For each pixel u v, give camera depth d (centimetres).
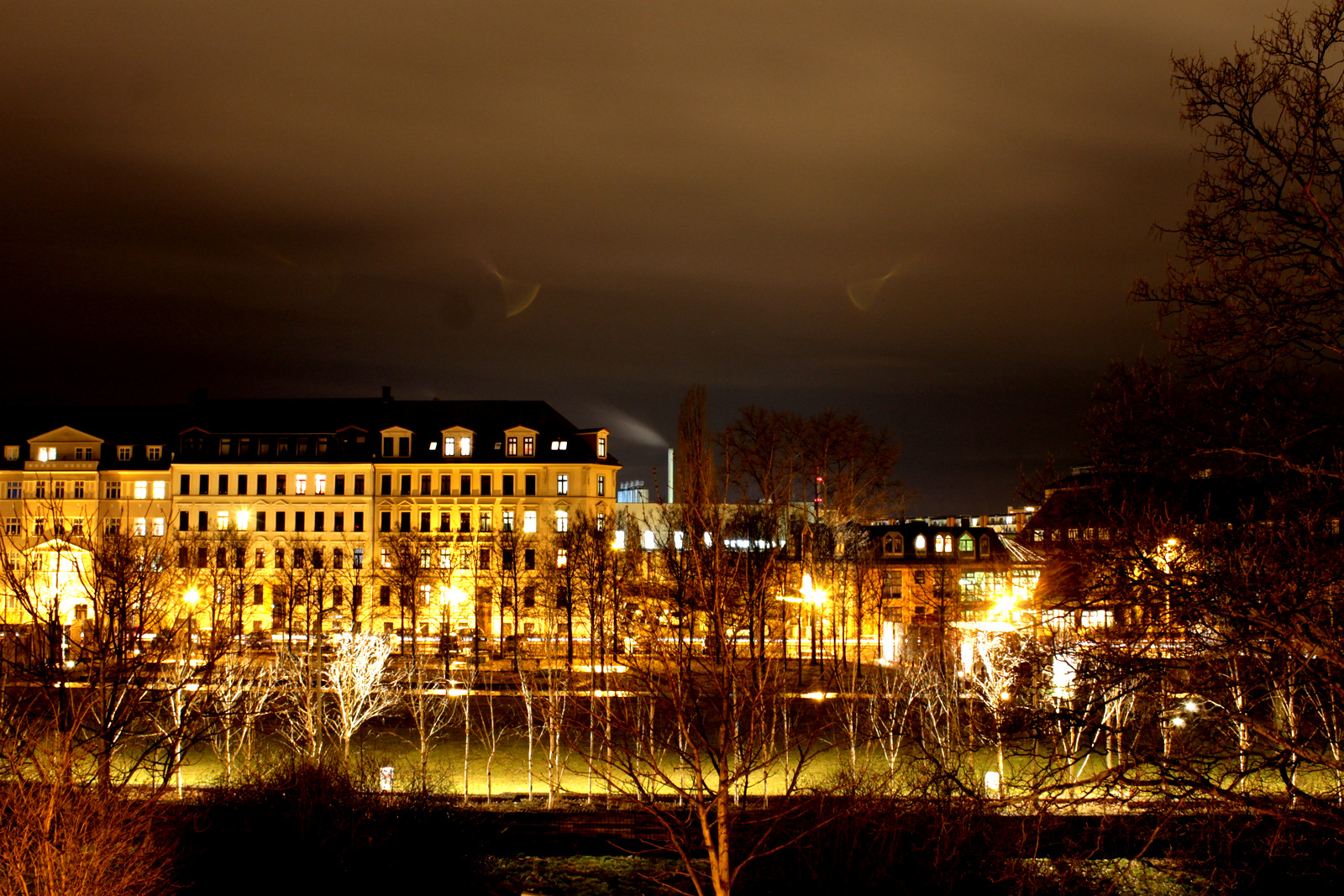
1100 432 1900
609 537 7106
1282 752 1769
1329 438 1772
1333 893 1858
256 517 10038
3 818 2431
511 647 8062
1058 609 2075
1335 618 1762
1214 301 1753
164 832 3158
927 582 8712
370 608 9606
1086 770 3438
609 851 3741
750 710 2606
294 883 3316
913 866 3011
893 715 4378
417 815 3638
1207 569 1800
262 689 4769
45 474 10038
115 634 3362
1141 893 2228
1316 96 1650
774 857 3362
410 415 10506
